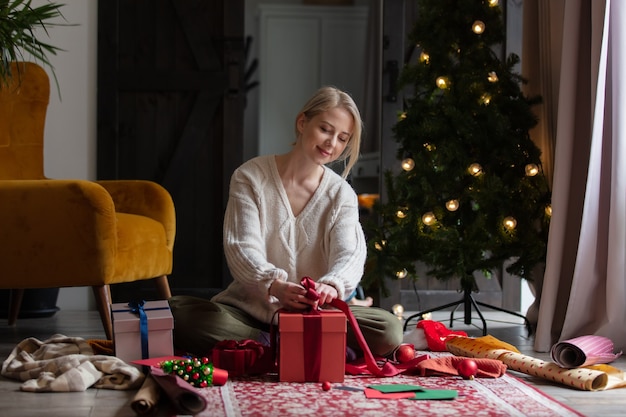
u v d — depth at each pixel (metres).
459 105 3.63
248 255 2.49
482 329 3.79
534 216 3.61
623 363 2.91
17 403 2.13
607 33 3.09
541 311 3.24
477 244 3.53
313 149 2.55
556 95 3.73
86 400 2.16
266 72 7.51
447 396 2.15
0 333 3.54
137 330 2.48
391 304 4.46
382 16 4.47
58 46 4.53
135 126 4.65
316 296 2.33
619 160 3.07
